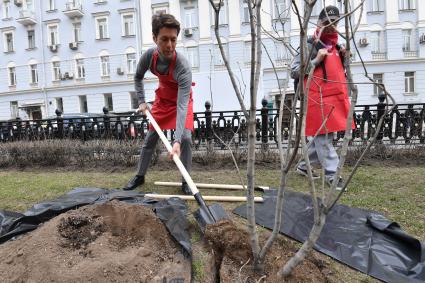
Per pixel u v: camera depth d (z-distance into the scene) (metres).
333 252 2.25
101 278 1.88
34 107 28.91
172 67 3.21
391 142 5.68
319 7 16.73
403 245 2.31
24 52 28.50
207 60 23.91
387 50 22.33
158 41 3.08
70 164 5.65
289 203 3.08
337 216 2.76
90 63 27.09
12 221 2.68
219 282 1.98
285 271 1.85
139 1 25.58
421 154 5.13
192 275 2.02
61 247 2.16
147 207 2.67
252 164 1.76
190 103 3.46
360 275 2.04
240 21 23.11
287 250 2.24
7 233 2.56
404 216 2.83
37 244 2.18
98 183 4.27
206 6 23.73
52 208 2.87
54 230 2.32
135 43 26.09
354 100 1.65
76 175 4.91
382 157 5.15
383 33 22.48
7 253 2.23
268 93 20.42
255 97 1.66
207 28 23.80
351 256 2.20
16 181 4.58
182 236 2.31
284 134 5.95
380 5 22.30
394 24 22.11
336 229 2.55
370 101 22.30
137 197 3.29
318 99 3.59
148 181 4.21
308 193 3.49
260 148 5.42
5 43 29.09
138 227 2.35
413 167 4.73
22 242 2.33
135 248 2.19
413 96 22.45
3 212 2.89
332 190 1.69
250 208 1.81
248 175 1.78
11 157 5.84
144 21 25.34
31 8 28.23
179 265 2.08
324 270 2.06
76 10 26.33
